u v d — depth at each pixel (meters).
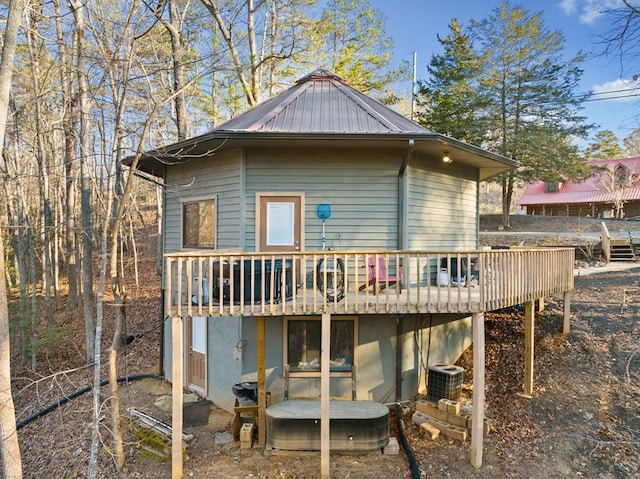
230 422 8.32
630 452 6.33
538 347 9.48
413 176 8.82
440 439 7.33
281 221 8.48
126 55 9.12
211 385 9.30
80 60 9.56
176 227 10.38
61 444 8.33
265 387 7.70
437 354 9.39
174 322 6.38
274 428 6.96
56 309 17.44
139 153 7.32
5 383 6.84
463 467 6.51
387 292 6.58
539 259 8.39
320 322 8.37
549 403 7.79
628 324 9.48
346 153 8.53
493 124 22.69
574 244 18.02
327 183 8.52
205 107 17.84
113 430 7.19
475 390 6.56
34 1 9.40
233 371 8.68
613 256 16.48
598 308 10.65
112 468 7.07
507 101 23.66
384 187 8.55
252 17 16.33
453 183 10.13
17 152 16.30
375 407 7.37
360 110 9.08
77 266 17.06
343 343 8.39
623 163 31.02
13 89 13.95
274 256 6.52
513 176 23.97
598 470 6.20
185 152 8.74
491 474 6.31
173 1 12.54
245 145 8.28
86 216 12.40
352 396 8.31
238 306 6.53
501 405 8.09
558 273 9.23
